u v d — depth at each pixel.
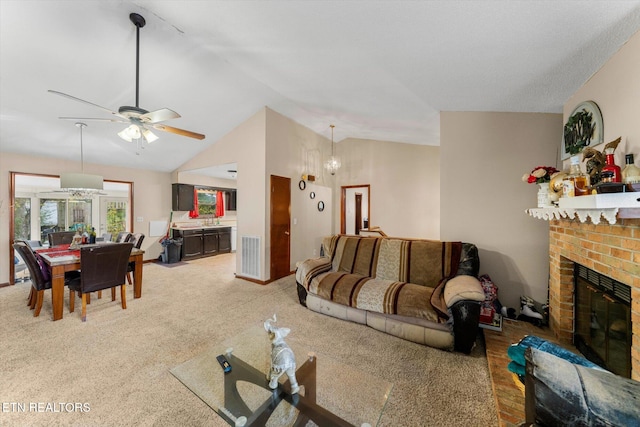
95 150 4.35
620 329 1.49
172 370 1.54
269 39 2.13
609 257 1.49
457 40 1.58
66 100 3.06
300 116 4.57
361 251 3.22
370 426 1.18
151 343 2.25
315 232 5.44
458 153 2.94
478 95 2.39
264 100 3.95
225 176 6.74
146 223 5.61
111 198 7.11
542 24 1.32
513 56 1.67
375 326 2.50
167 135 4.36
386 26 1.58
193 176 6.27
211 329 2.53
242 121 4.39
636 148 1.34
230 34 2.24
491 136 2.81
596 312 1.75
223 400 1.34
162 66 2.88
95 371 1.85
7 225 3.88
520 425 0.91
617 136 1.50
